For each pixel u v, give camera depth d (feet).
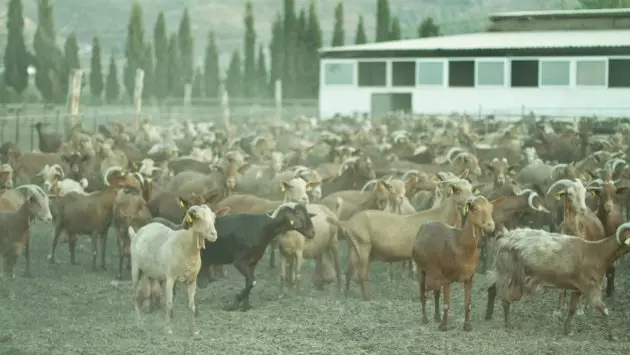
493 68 200.23
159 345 52.65
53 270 75.87
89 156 110.73
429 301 64.28
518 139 139.03
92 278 73.05
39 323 59.06
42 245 86.99
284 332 56.13
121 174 74.59
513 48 197.77
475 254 54.13
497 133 149.69
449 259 54.13
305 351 51.37
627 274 72.23
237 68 362.74
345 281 71.82
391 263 71.41
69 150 127.24
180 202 65.77
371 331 55.88
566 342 52.65
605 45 191.31
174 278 54.80
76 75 151.33
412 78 207.31
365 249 64.44
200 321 59.21
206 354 50.75
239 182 94.27
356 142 136.15
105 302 65.05
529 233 54.95
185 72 365.40
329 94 215.10
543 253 53.11
